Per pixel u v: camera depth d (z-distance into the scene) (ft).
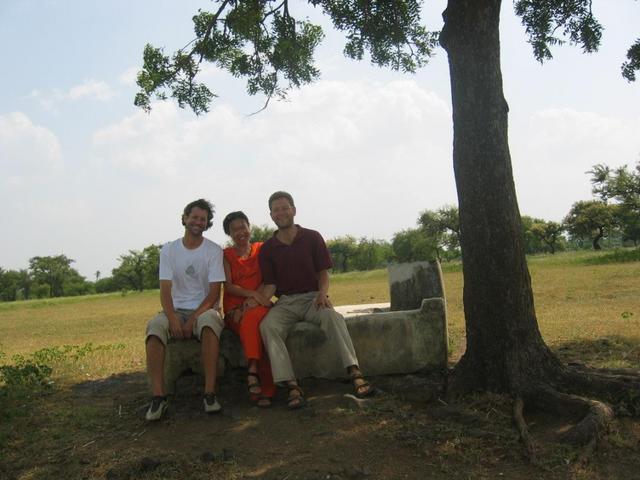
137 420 16.52
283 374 16.38
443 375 18.34
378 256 261.65
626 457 12.45
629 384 14.94
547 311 37.93
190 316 17.52
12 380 21.11
